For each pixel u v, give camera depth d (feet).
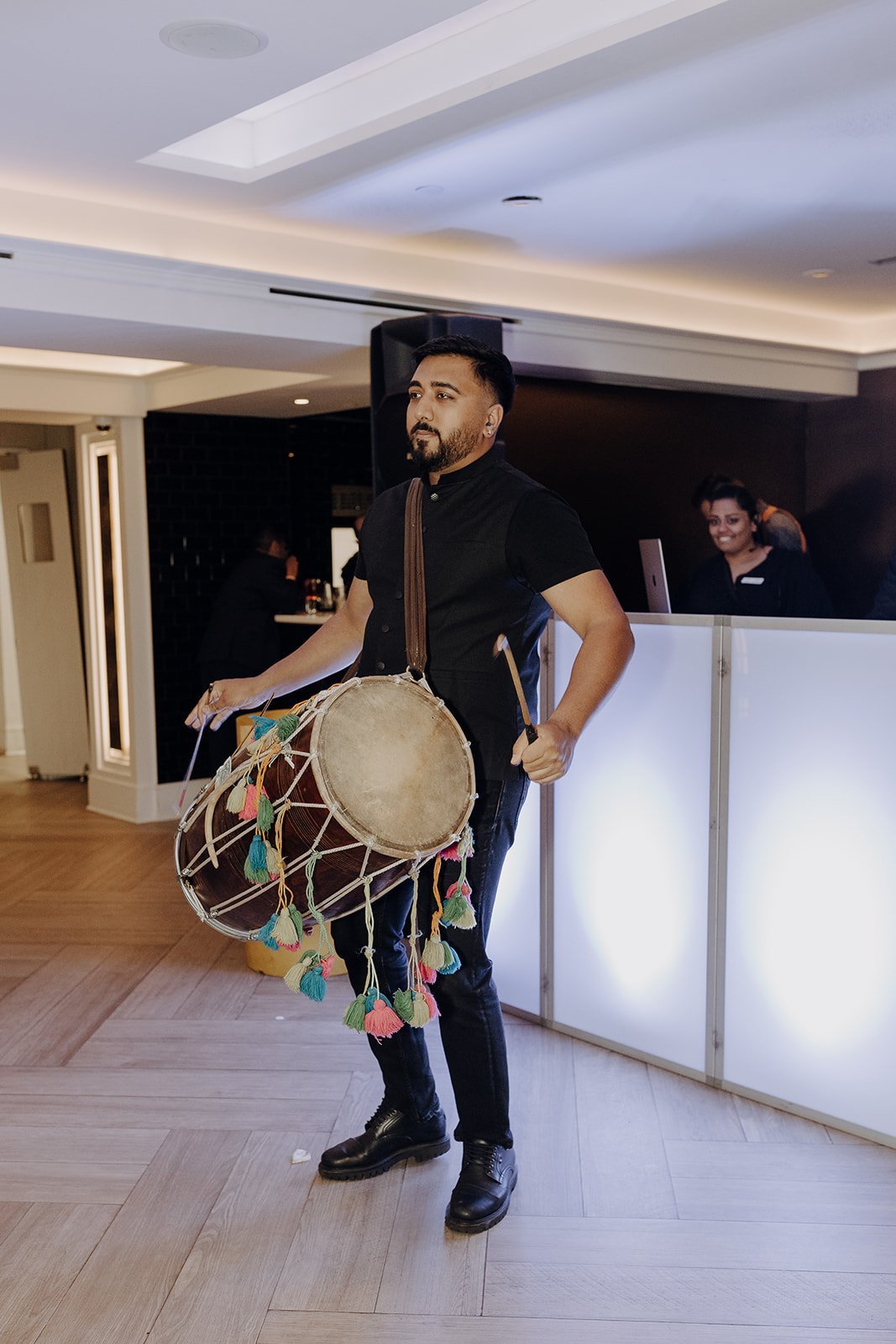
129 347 14.73
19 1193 8.09
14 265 12.14
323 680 21.91
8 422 22.50
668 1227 7.62
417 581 7.41
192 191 12.19
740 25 8.37
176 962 13.01
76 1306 6.84
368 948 7.04
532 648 7.68
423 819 6.62
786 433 22.04
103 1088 9.77
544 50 9.20
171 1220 7.75
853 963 8.64
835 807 8.63
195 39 8.26
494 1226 7.63
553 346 16.89
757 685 9.00
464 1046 7.73
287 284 14.01
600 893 10.22
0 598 27.84
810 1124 8.96
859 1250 7.36
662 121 10.33
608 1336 6.57
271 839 6.64
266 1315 6.77
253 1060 10.32
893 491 21.44
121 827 20.35
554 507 7.36
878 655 8.29
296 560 21.88
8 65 8.71
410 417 7.57
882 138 10.94
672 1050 9.86
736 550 14.96
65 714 24.63
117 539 21.04
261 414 21.43
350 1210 7.86
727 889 9.33
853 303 19.35
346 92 10.77
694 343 18.63
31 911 15.10
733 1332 6.59
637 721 9.80
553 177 12.00
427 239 14.67
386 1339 6.56
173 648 21.15
